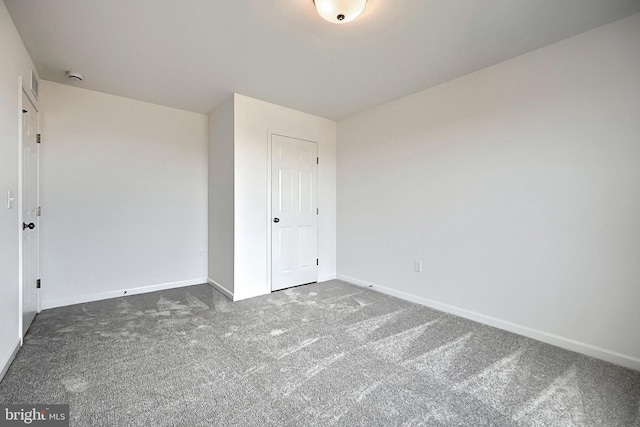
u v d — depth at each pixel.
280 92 3.20
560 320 2.23
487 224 2.63
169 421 1.42
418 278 3.19
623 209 1.96
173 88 3.11
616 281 1.99
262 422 1.42
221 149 3.54
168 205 3.69
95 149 3.20
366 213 3.79
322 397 1.61
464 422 1.43
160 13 1.91
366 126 3.78
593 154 2.07
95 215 3.21
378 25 2.03
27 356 2.01
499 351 2.14
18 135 2.09
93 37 2.18
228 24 2.03
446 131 2.93
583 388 1.71
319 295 3.45
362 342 2.26
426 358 2.03
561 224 2.22
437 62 2.54
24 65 2.26
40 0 1.78
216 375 1.81
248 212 3.37
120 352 2.07
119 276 3.37
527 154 2.38
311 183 3.96
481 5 1.82
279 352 2.10
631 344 1.94
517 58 2.43
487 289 2.64
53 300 2.98
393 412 1.50
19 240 2.10
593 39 2.06
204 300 3.24
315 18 1.96
